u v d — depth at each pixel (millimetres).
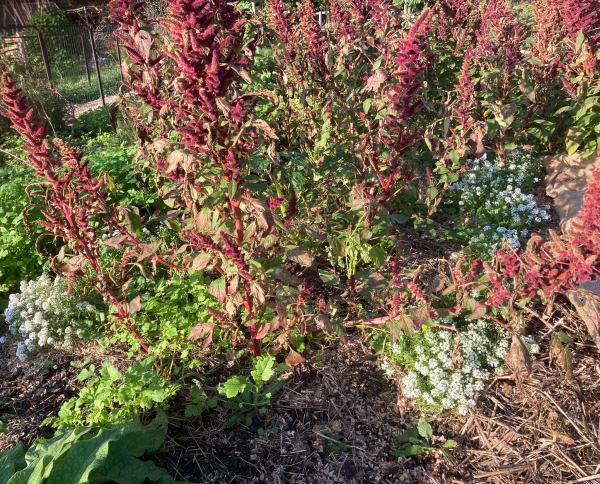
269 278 2678
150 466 2320
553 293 2342
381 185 3635
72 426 2582
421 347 3008
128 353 3158
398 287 2834
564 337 2494
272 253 2828
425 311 2650
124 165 5246
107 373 2615
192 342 3189
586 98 4844
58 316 3639
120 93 3068
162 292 3596
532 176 5129
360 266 3887
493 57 4566
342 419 2863
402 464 2650
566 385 2895
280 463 2602
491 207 4484
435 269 3879
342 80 4477
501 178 4805
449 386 2807
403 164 3627
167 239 4348
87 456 2170
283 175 3824
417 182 4660
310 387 3035
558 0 5316
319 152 4062
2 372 3406
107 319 3656
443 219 4656
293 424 2814
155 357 2992
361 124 4668
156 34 2732
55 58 15117
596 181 2002
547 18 5344
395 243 3492
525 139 5613
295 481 2520
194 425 2789
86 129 9547
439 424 2840
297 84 4352
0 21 19875
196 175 2391
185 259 2756
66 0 24297
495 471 2557
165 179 3633
